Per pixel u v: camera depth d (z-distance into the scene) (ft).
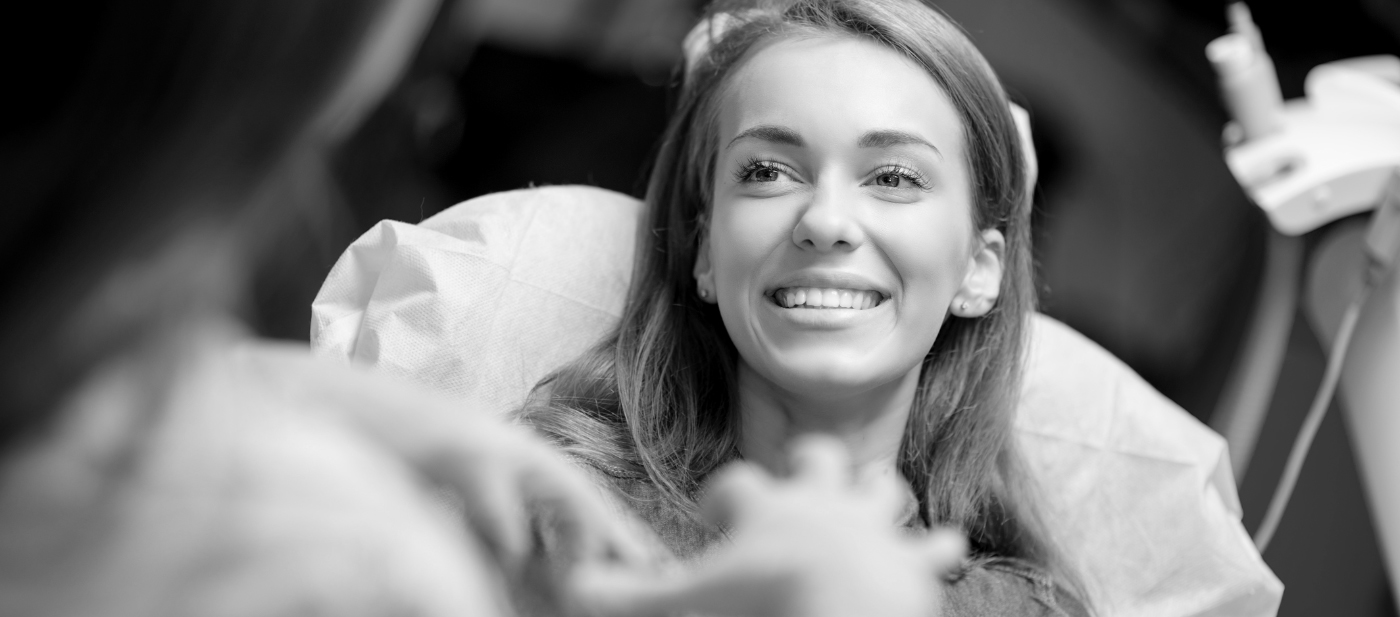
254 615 1.44
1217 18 9.00
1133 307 7.89
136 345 1.47
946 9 8.82
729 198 3.51
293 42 1.43
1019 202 3.96
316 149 1.73
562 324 3.97
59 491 1.45
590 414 3.71
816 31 3.66
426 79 7.62
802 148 3.45
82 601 1.44
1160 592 4.22
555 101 8.90
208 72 1.40
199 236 1.46
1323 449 7.07
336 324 3.90
